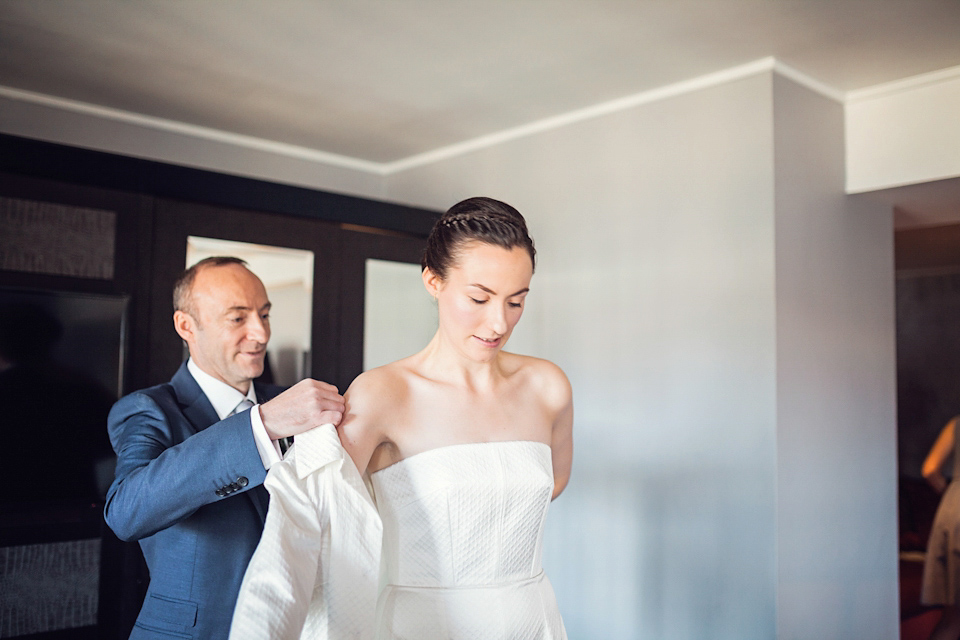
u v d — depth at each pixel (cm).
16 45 282
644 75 304
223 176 306
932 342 737
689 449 298
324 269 341
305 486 118
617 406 324
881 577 329
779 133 285
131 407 153
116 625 262
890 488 338
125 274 279
